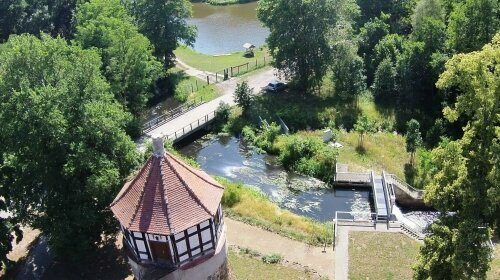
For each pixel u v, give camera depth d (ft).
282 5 227.40
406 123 213.46
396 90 228.63
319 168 190.29
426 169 180.24
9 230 135.44
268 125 217.15
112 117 142.92
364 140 205.26
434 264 103.96
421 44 215.72
